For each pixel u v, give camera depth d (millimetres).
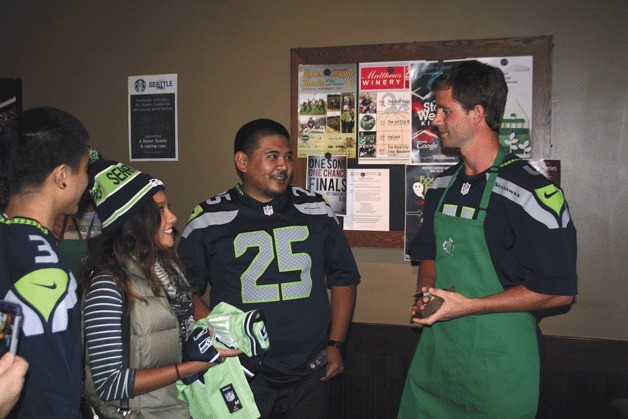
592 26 2670
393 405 2943
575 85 2701
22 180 1299
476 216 1951
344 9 2928
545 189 1859
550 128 2715
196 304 2379
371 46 2885
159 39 3152
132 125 3203
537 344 1942
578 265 2740
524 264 1888
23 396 1195
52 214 1342
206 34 3098
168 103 3158
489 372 1911
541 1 2715
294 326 2275
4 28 3314
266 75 3037
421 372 2119
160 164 3188
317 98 2961
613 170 2682
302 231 2350
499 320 1905
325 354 2342
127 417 1573
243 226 2346
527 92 2725
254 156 2312
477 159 1985
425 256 2262
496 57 2748
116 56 3207
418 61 2842
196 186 3146
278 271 2297
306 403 2311
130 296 1559
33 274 1209
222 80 3090
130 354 1556
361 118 2922
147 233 1664
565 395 2754
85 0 3225
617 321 2703
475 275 1958
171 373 1555
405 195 2893
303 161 2986
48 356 1207
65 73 3271
